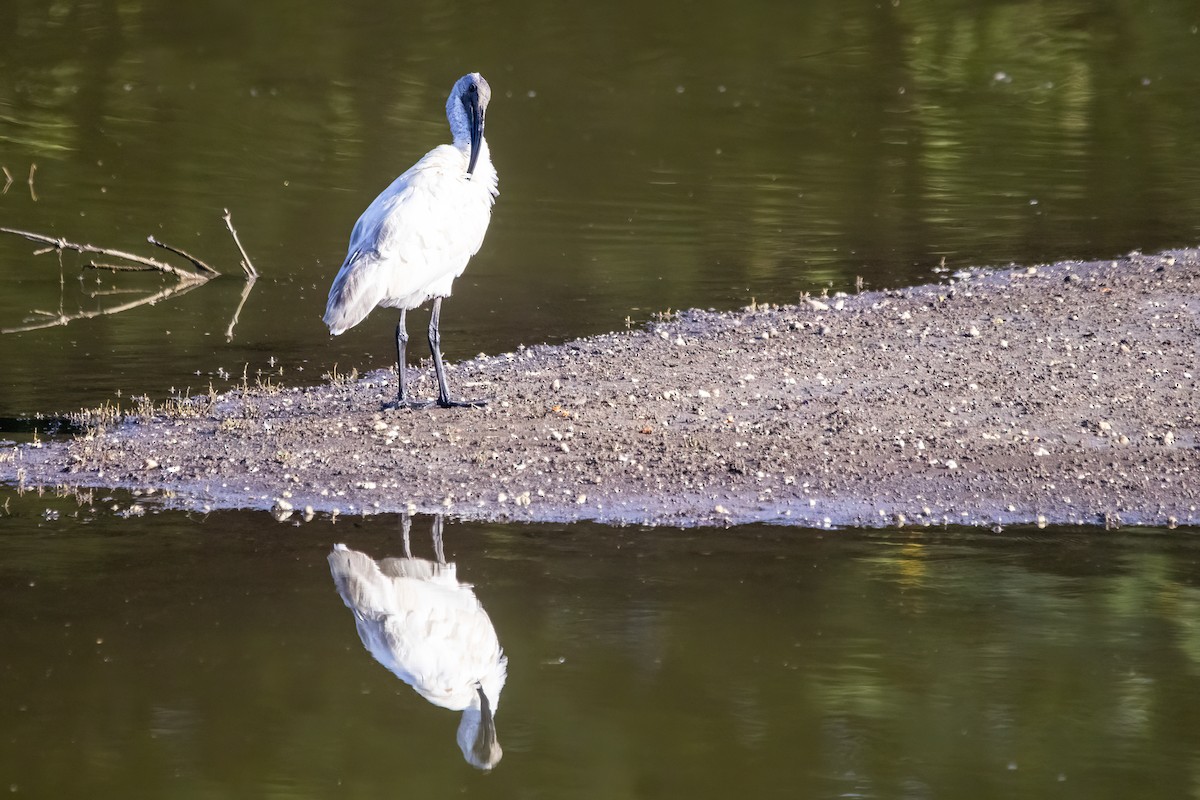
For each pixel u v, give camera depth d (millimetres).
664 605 9742
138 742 7984
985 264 20203
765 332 16781
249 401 14672
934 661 8844
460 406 14008
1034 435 12961
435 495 11875
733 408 13859
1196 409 13547
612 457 12555
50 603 9820
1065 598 9844
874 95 35500
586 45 40875
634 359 15820
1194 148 29438
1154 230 22031
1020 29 42031
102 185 26406
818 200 25438
